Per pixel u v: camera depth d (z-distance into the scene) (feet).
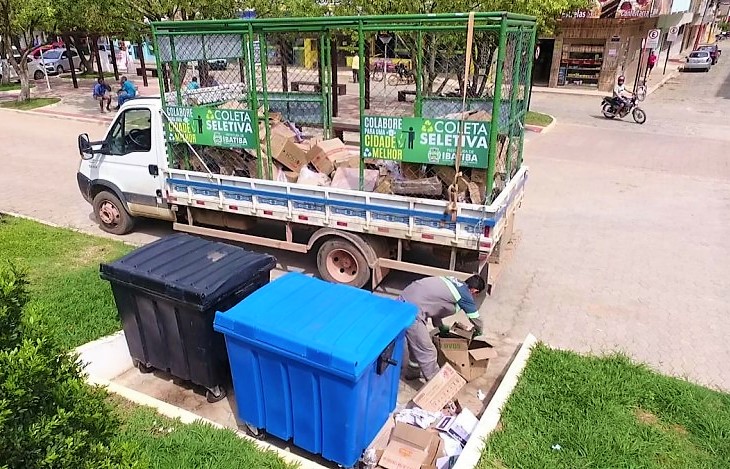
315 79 41.22
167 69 30.12
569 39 88.53
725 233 28.84
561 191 35.94
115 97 71.00
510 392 14.74
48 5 63.10
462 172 20.11
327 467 13.12
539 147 49.39
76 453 7.55
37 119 60.49
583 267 24.59
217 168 25.03
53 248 24.30
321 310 13.02
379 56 47.44
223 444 12.64
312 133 30.17
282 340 11.91
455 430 13.51
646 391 14.99
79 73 102.94
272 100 28.19
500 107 19.51
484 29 17.46
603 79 88.38
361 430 12.57
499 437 13.04
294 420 12.83
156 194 24.99
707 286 22.85
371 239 20.88
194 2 45.78
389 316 12.87
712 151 48.16
